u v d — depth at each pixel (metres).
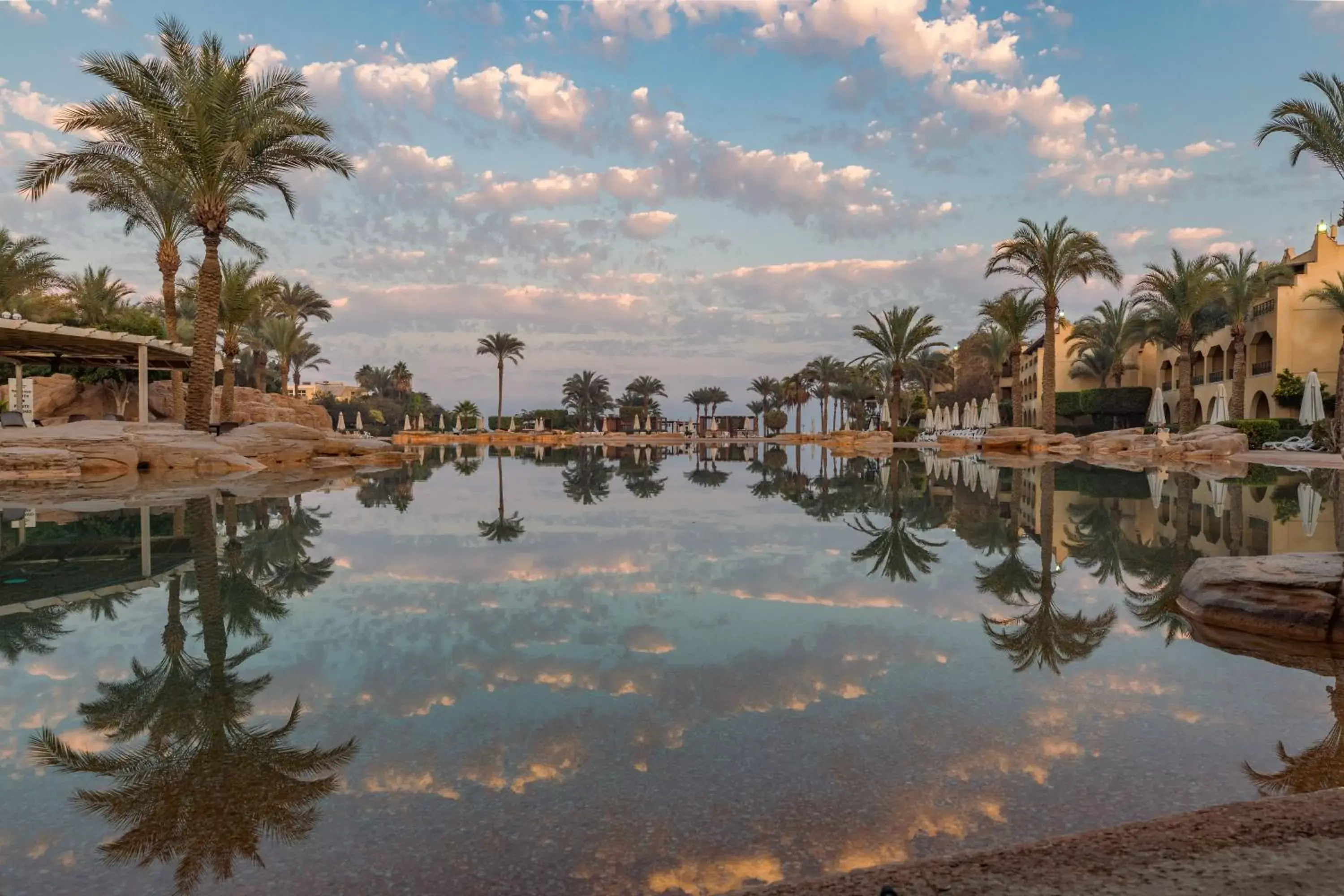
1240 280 32.44
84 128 18.14
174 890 1.85
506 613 4.80
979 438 40.31
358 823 2.18
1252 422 30.50
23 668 3.67
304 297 44.97
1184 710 3.11
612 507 11.64
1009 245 32.59
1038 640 4.20
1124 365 50.91
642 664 3.73
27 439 16.50
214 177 19.41
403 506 11.35
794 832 2.12
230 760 2.62
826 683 3.43
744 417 96.31
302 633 4.30
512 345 72.19
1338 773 2.49
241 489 13.73
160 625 4.50
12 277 26.83
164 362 26.61
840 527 9.23
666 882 1.86
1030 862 1.79
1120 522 9.47
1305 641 4.16
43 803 2.32
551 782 2.43
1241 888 1.63
